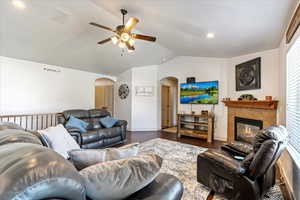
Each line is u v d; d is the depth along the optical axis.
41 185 0.47
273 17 2.01
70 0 2.45
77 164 1.05
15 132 1.28
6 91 3.84
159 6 2.20
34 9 2.60
